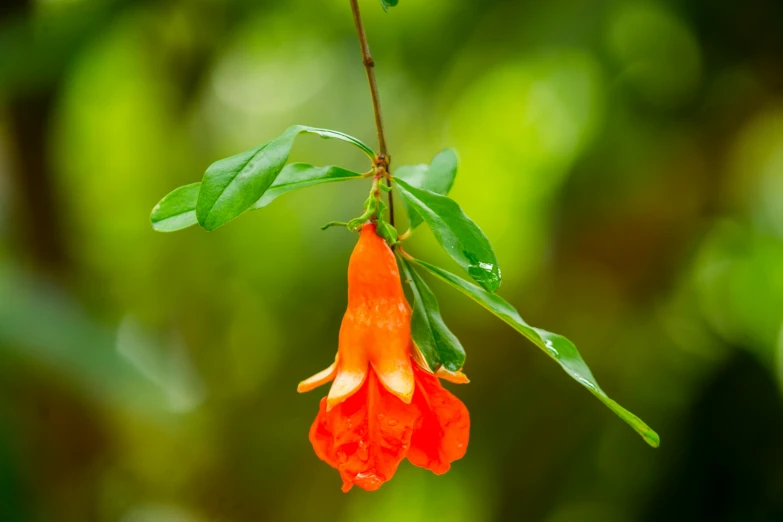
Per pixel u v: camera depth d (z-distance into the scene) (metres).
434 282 6.10
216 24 5.92
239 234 6.68
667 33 5.18
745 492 5.67
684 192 5.52
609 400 1.65
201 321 6.79
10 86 5.30
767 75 5.25
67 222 5.82
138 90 6.27
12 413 4.85
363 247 1.69
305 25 6.05
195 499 6.44
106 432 5.56
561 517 6.09
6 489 4.54
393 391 1.56
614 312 5.84
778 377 5.91
